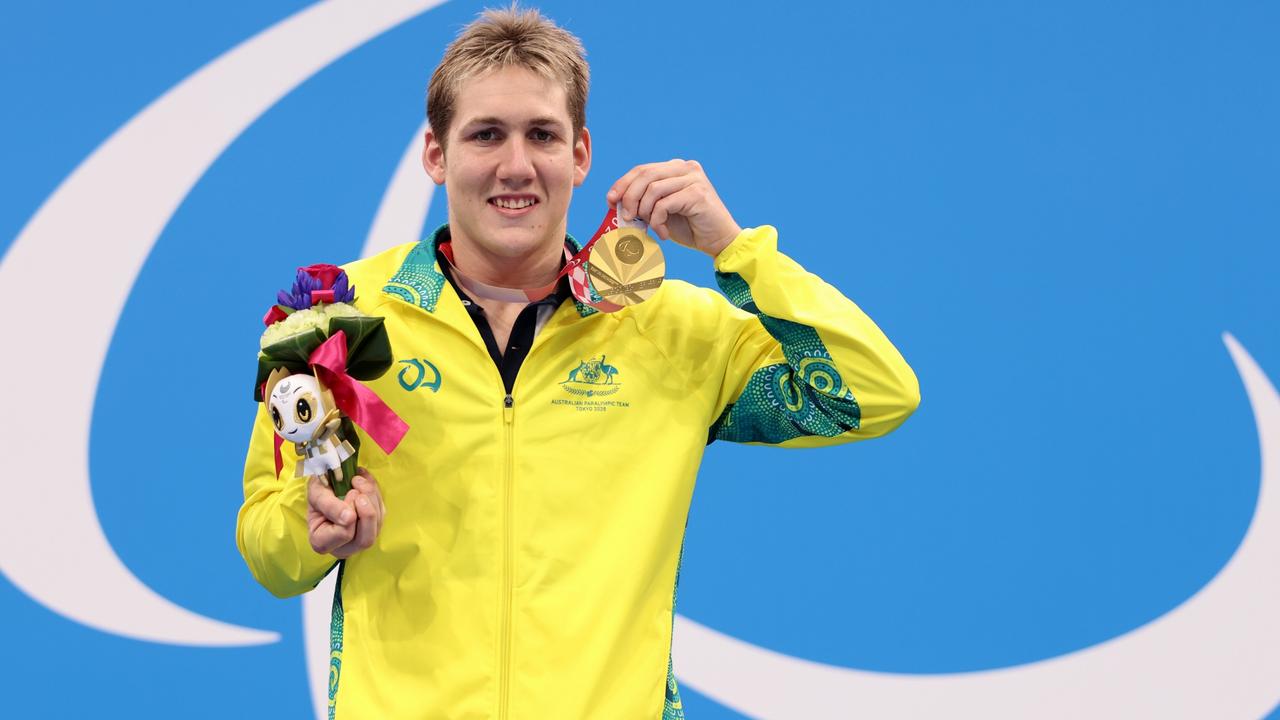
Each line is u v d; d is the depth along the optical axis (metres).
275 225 7.80
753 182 7.95
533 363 4.64
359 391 4.13
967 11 8.07
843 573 7.88
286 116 7.87
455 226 4.75
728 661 7.82
